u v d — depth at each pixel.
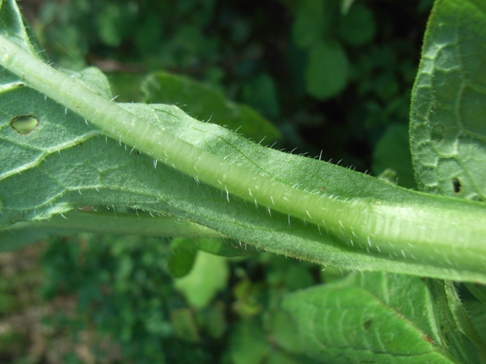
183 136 0.08
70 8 0.25
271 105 0.20
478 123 0.07
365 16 0.16
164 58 0.23
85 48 0.25
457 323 0.08
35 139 0.08
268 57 0.22
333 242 0.07
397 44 0.16
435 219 0.07
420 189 0.08
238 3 0.22
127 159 0.08
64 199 0.08
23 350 0.31
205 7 0.22
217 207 0.07
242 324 0.21
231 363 0.22
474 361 0.08
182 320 0.23
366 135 0.18
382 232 0.07
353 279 0.10
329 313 0.10
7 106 0.08
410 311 0.09
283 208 0.07
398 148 0.13
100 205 0.08
